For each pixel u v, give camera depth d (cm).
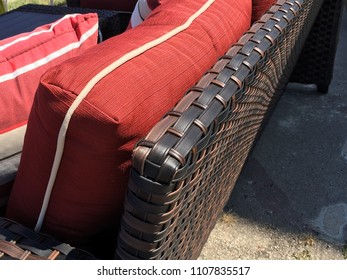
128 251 74
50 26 113
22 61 100
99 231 88
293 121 231
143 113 70
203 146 72
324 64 238
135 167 65
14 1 337
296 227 171
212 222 137
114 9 217
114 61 72
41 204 83
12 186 98
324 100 250
